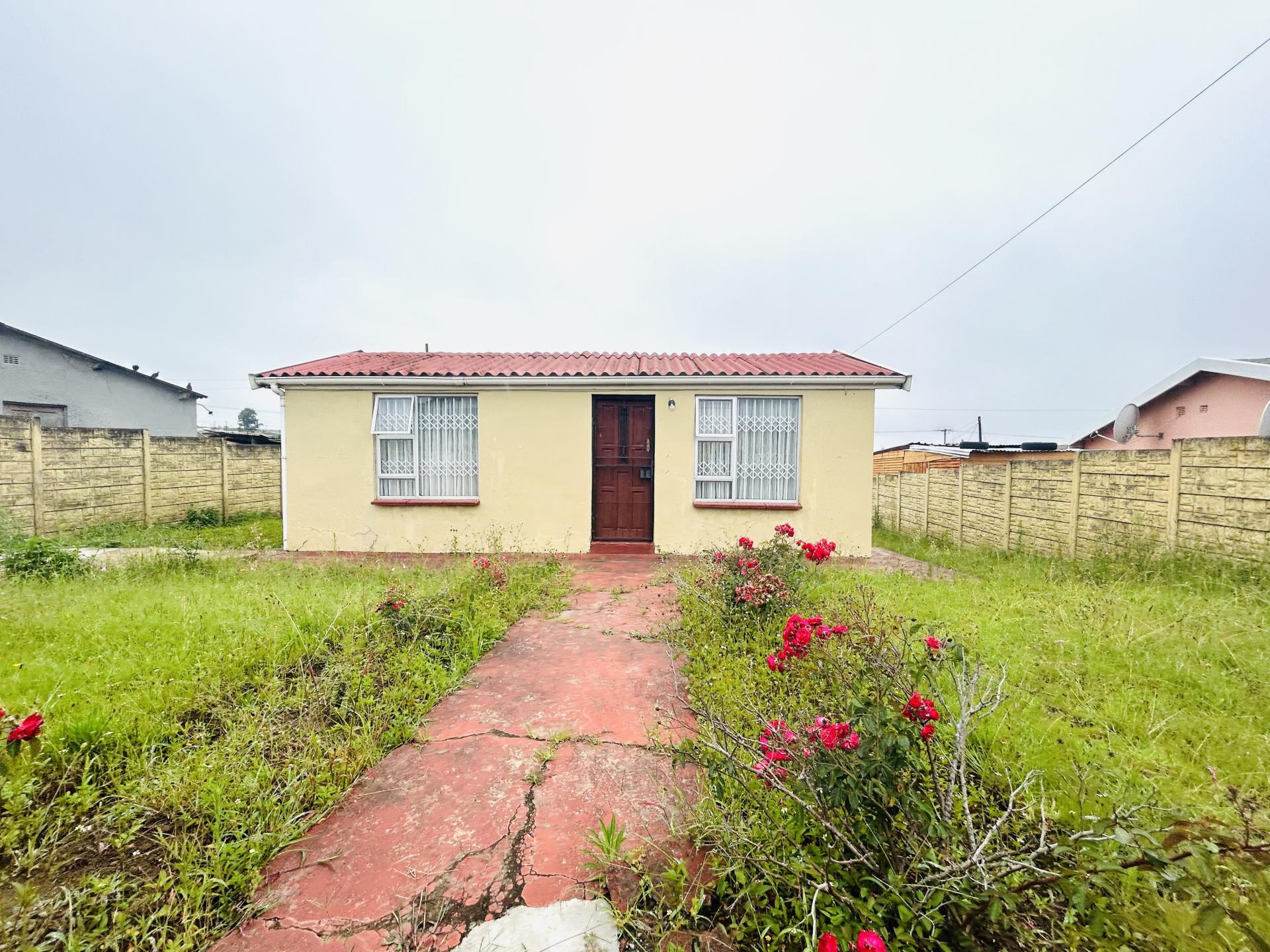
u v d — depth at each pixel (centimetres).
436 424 759
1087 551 651
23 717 237
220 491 1146
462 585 472
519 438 745
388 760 238
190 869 166
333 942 150
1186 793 187
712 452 739
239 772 212
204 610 392
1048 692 278
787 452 736
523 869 176
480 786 220
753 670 311
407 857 182
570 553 745
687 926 153
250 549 756
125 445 927
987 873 137
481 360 848
